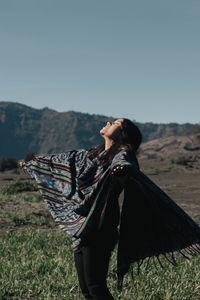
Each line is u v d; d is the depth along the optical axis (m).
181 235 3.29
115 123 3.54
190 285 5.49
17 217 11.34
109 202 3.29
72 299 4.71
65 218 3.52
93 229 3.27
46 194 3.68
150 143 154.50
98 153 3.57
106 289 3.42
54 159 3.70
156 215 3.31
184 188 30.33
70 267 6.10
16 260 6.58
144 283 5.38
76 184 3.56
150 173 55.00
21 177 36.53
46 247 7.80
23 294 4.98
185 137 152.62
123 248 3.46
